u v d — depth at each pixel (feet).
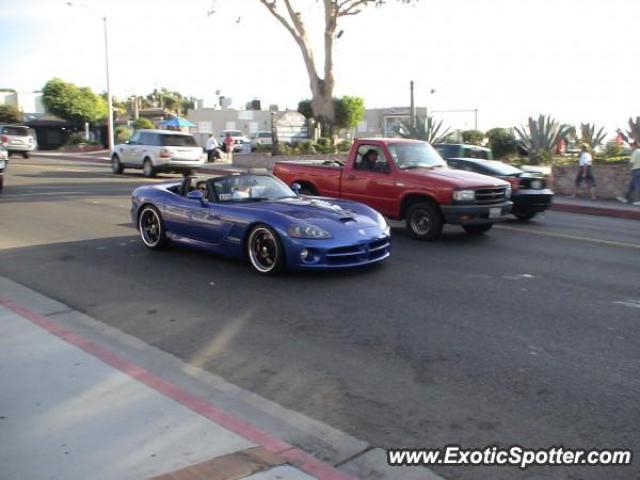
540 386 14.98
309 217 25.21
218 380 15.60
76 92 175.11
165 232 30.01
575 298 22.67
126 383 14.49
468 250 32.01
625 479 11.21
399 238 35.32
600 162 64.34
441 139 88.58
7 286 24.25
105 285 24.48
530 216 45.57
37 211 45.21
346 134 174.60
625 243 35.12
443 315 20.51
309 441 12.57
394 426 13.17
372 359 16.76
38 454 11.36
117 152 83.61
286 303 21.88
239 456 11.36
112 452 11.44
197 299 22.50
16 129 115.65
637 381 15.24
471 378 15.47
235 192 28.09
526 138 84.48
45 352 16.43
